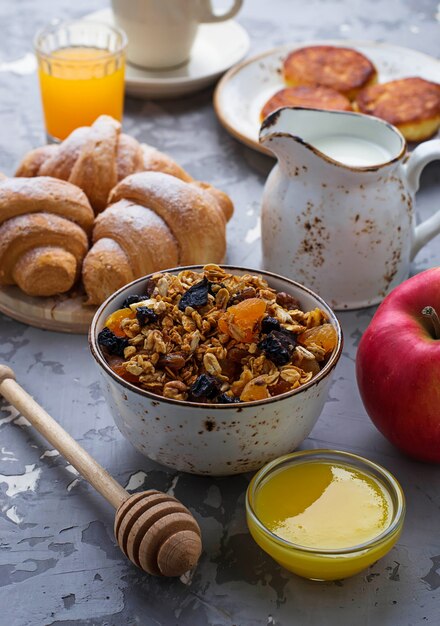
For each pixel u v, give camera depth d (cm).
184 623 71
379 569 73
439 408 76
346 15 128
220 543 75
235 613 71
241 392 75
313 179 86
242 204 100
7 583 73
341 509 73
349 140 91
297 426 75
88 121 105
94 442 81
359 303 90
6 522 76
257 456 75
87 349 88
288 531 72
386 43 119
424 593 72
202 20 111
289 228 88
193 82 112
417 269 94
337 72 111
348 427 82
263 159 106
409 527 76
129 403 74
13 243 88
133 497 72
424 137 105
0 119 110
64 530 75
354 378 85
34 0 129
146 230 88
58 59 102
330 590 72
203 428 73
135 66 114
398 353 76
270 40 123
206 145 108
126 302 79
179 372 76
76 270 89
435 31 125
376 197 87
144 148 97
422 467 79
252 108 110
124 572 73
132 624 71
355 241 87
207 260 90
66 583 73
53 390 84
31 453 80
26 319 90
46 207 89
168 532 70
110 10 121
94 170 92
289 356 76
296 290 80
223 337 77
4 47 121
